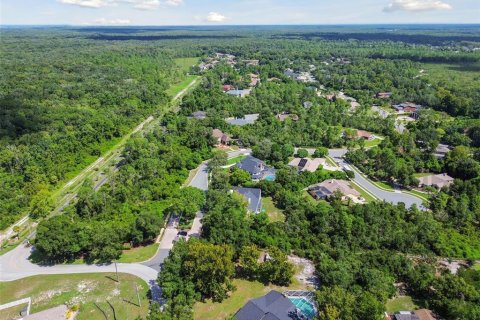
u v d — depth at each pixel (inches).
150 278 3759.8
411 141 6953.7
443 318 3257.9
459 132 7819.9
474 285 3474.4
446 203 5064.0
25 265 3998.5
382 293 3304.6
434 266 3870.6
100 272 3853.3
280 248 4089.6
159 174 5693.9
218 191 5024.6
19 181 5703.7
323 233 4284.0
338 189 5315.0
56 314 3243.1
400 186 5831.7
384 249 4067.4
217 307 3356.3
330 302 3078.2
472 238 4370.1
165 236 4461.1
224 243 3944.4
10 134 7175.2
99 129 7608.3
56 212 5128.0
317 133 7593.5
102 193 5009.8
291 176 5644.7
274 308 3161.9
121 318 3257.9
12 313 3346.5
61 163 6269.7
